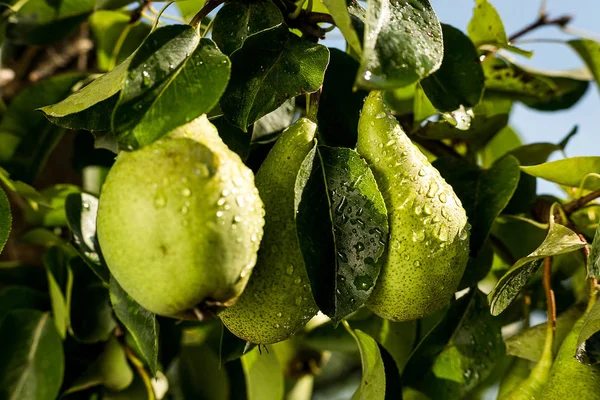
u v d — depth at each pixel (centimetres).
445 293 51
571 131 69
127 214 45
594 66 74
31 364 67
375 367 54
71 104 51
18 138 70
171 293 45
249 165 57
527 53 66
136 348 70
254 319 49
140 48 48
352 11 52
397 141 51
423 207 50
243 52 52
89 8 75
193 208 45
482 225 59
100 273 63
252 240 47
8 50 80
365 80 45
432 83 60
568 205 61
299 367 74
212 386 75
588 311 53
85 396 70
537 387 54
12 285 71
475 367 61
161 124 46
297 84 52
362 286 49
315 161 50
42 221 71
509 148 77
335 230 49
